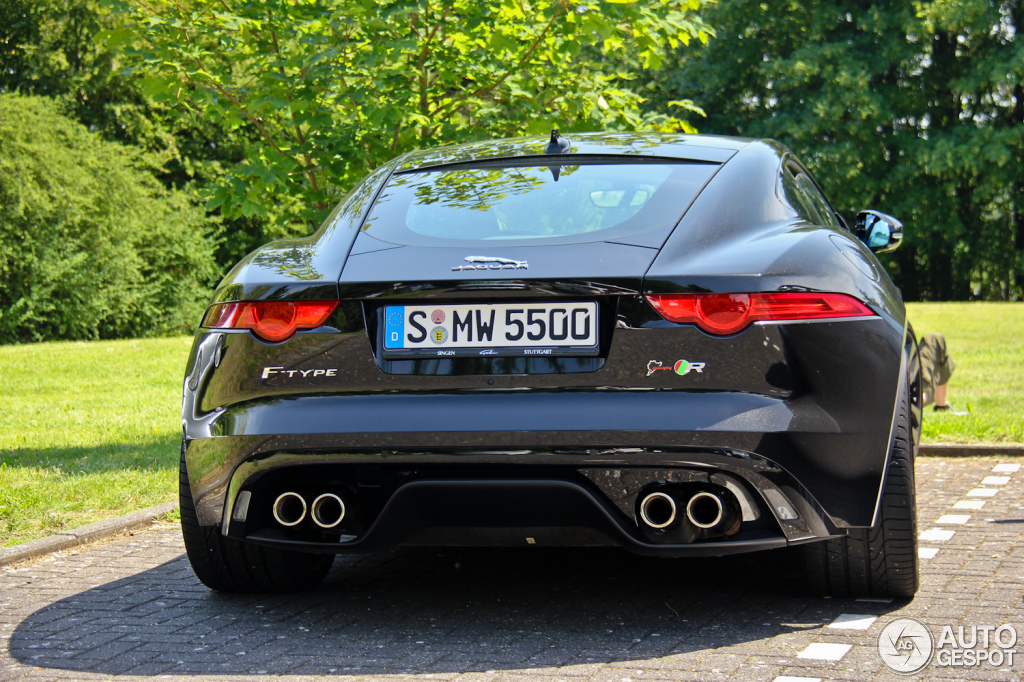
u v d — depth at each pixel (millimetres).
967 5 35031
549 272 2889
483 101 7109
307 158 6773
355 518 3096
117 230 28859
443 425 2877
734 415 2785
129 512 5062
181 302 31422
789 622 3180
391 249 3143
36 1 31172
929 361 7715
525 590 3682
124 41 6602
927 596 3396
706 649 2951
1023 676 2658
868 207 38094
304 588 3748
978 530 4371
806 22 39031
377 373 2975
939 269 43062
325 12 6449
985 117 40031
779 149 3895
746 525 2934
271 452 3012
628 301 2859
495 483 2881
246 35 6508
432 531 3020
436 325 2957
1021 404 8531
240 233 34469
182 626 3334
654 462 2801
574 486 2844
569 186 3404
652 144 3701
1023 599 3336
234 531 3178
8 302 27734
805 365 2859
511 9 6496
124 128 32375
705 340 2826
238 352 3107
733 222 3145
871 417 2961
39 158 26906
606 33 6180
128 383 13258
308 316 3031
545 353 2895
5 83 31719
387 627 3279
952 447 6395
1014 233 41719
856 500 2967
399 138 6750
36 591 3801
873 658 2826
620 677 2736
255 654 3033
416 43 6125
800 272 2930
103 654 3055
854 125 36719
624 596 3561
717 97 41250
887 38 36812
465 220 3268
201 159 33969
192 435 3178
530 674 2787
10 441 7809
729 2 39188
